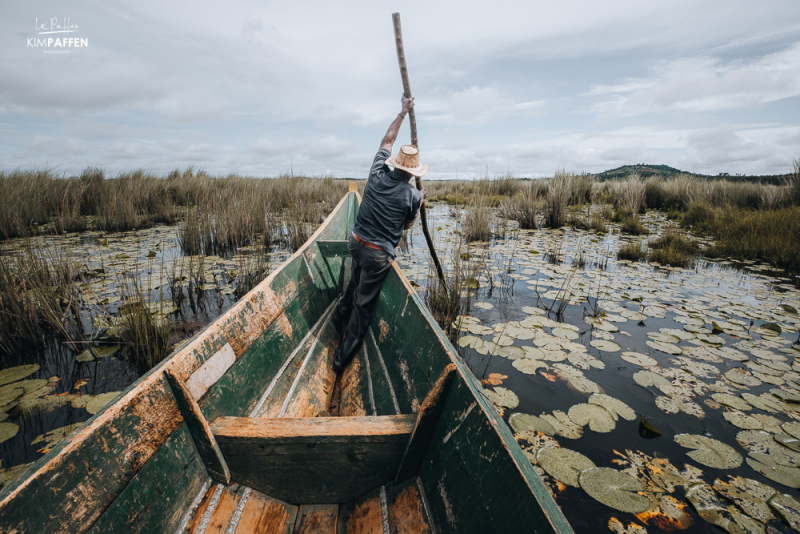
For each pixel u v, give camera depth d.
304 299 2.87
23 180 8.29
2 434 2.00
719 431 2.05
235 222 6.75
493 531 1.10
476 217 7.46
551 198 8.72
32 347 2.96
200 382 1.57
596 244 6.79
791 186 8.34
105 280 4.38
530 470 1.11
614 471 1.75
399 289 2.50
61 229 7.12
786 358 2.81
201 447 1.44
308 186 12.53
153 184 10.29
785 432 2.03
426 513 1.42
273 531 1.47
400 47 3.10
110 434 1.12
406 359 2.07
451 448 1.37
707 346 2.99
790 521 1.51
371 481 1.60
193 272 4.77
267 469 1.52
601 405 2.24
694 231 7.71
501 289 4.49
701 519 1.53
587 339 3.15
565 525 0.92
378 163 2.75
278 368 2.23
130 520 1.14
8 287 3.09
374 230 2.60
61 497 0.96
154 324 2.98
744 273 5.13
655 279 4.81
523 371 2.63
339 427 1.48
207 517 1.37
